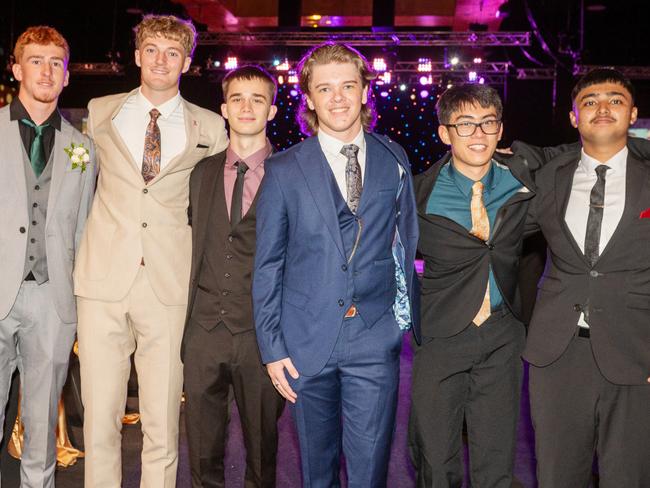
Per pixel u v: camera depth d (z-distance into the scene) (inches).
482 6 564.4
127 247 115.9
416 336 106.0
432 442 107.7
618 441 100.4
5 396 117.6
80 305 117.5
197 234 116.2
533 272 124.6
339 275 99.3
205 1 564.7
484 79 565.6
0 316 112.4
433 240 109.0
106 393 116.8
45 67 114.9
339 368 101.7
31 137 117.6
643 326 100.5
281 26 561.0
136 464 148.7
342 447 111.5
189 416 116.1
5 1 521.0
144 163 118.5
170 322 117.6
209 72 575.5
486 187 109.0
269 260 101.6
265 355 100.9
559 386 103.0
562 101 534.3
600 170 103.7
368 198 100.5
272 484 118.0
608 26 557.3
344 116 99.1
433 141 629.0
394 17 573.6
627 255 100.4
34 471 117.5
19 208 114.7
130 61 556.1
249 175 117.3
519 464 151.0
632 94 103.7
